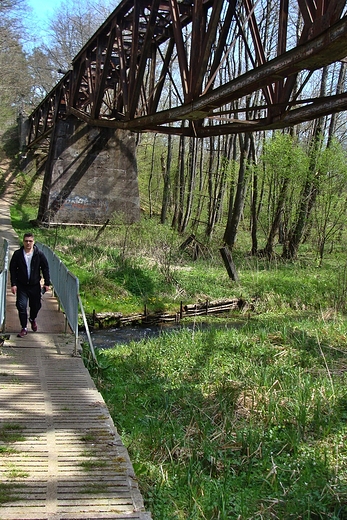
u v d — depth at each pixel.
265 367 8.05
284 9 8.21
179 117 9.75
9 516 3.31
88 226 24.16
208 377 7.65
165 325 12.31
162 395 6.90
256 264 19.30
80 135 24.47
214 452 5.31
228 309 13.62
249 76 7.35
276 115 9.51
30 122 37.41
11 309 10.67
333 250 23.69
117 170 25.16
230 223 22.89
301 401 6.44
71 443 4.54
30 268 8.59
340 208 21.05
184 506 4.38
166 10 12.44
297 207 21.67
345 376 7.56
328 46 5.80
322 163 19.53
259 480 4.91
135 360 8.45
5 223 25.16
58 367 7.03
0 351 7.67
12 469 3.99
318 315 12.67
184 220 26.50
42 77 50.53
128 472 4.03
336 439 5.62
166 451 5.27
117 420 6.11
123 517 3.37
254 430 5.75
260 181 24.33
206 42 8.40
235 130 10.55
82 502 3.55
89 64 18.14
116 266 15.18
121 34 13.41
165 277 14.67
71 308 8.62
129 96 12.34
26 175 36.94
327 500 4.55
